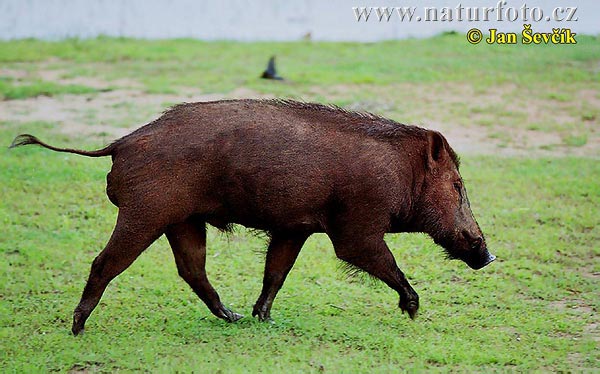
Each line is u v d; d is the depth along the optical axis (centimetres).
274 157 1527
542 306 1784
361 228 1570
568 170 2617
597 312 1747
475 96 3266
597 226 2234
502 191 2445
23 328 1623
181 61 3684
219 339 1564
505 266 1995
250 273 1959
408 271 1969
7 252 2027
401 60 3709
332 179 1549
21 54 3725
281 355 1488
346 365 1441
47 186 2378
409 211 1633
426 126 2952
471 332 1628
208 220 1582
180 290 1847
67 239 2106
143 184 1506
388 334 1595
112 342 1542
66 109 3002
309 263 2003
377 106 3098
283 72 3497
